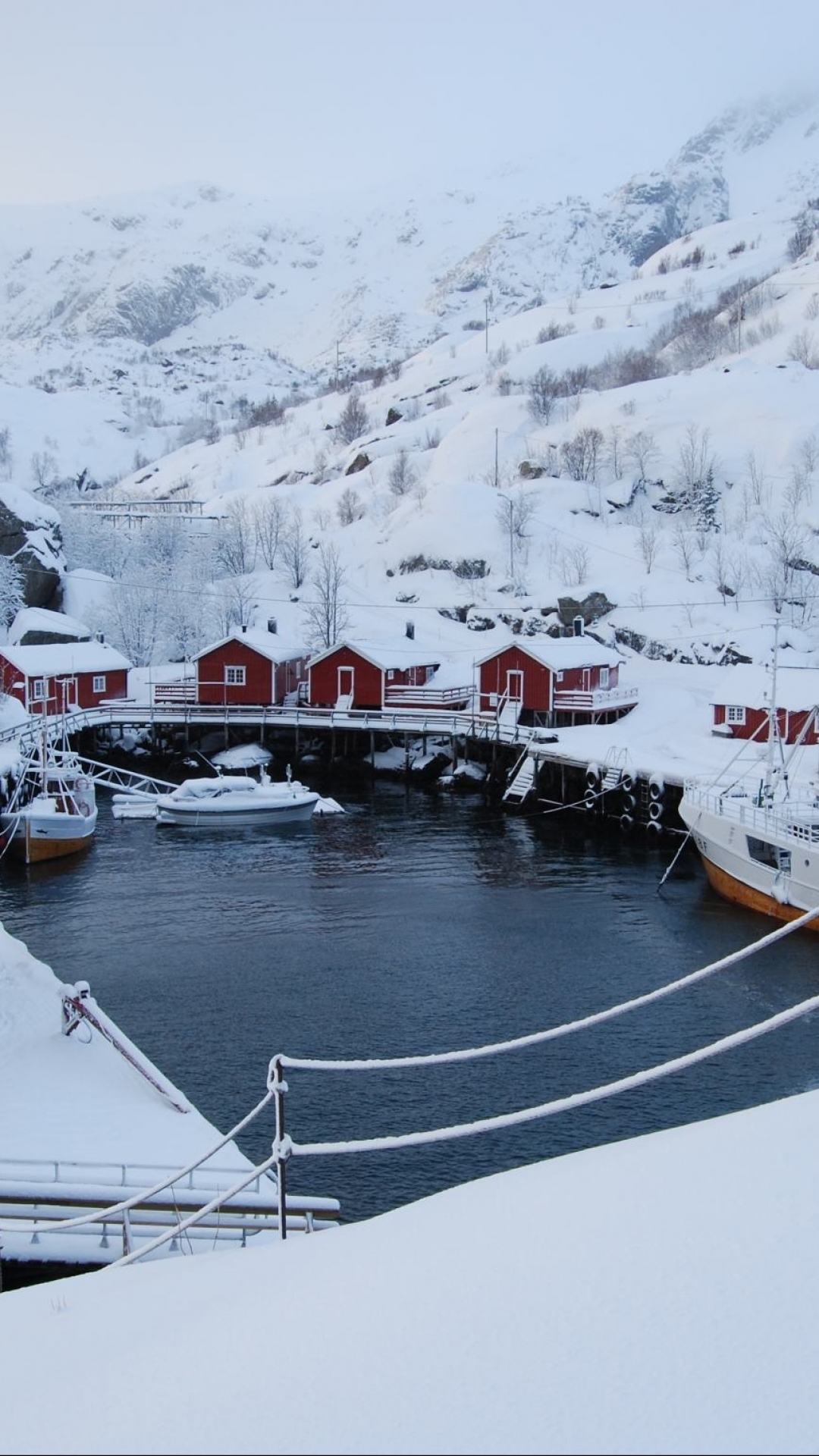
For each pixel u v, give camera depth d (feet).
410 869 162.30
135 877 157.99
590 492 396.37
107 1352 22.29
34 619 272.10
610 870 161.17
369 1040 101.91
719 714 220.23
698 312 617.62
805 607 307.37
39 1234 61.00
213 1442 16.61
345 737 247.91
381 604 352.69
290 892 150.41
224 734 258.37
